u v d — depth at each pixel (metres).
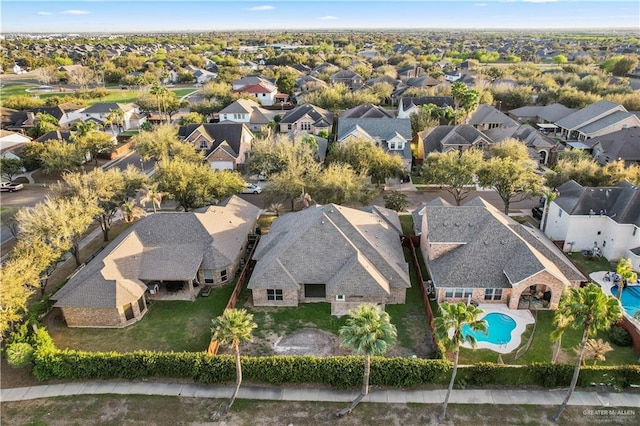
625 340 35.03
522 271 38.75
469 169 58.81
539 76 153.75
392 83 151.25
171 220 45.62
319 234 41.81
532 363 31.64
